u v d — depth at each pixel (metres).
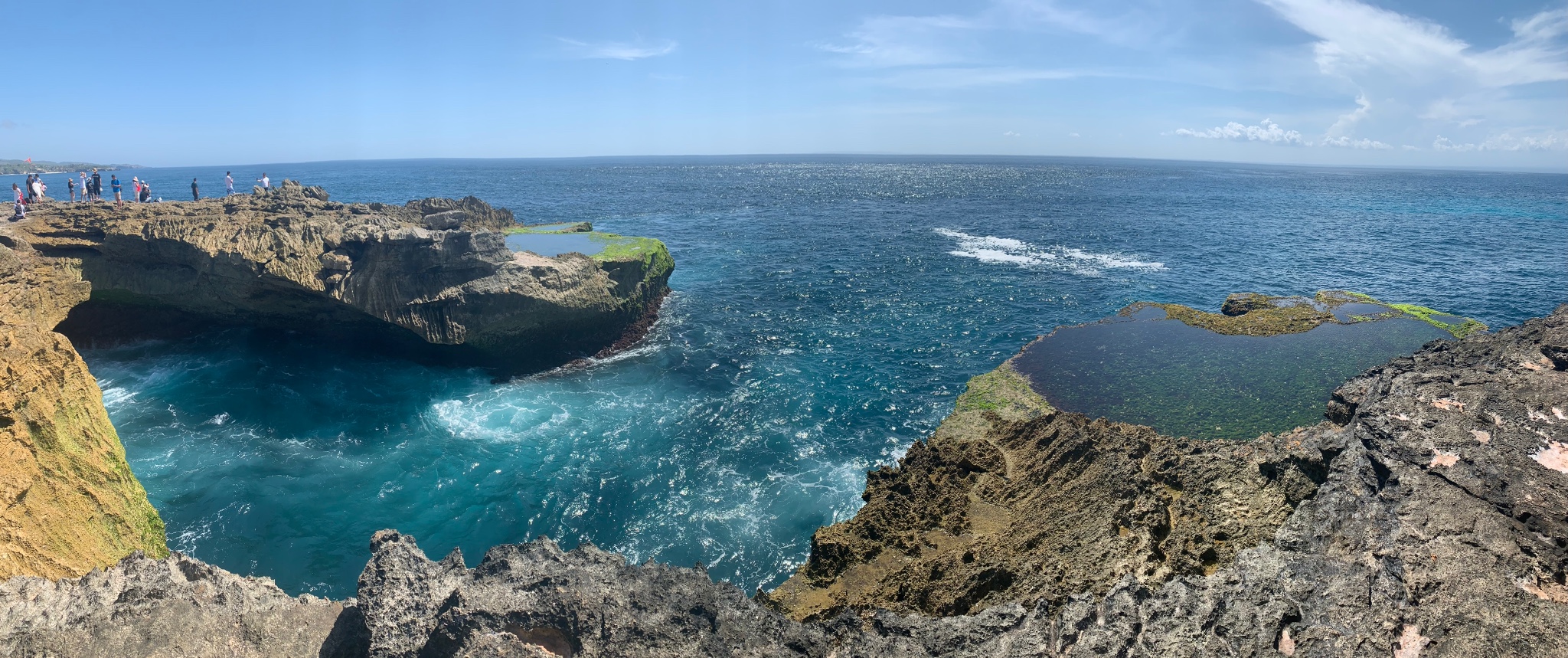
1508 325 38.44
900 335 35.97
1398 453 12.09
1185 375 28.28
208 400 26.42
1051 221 80.94
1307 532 11.70
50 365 16.20
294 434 24.47
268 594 11.67
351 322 31.14
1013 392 27.34
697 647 9.47
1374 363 28.56
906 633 10.45
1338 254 58.47
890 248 60.34
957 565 15.47
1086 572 13.51
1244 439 23.30
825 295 43.81
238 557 18.77
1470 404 12.91
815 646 10.16
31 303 26.05
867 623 12.23
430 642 9.68
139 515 17.55
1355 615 9.00
